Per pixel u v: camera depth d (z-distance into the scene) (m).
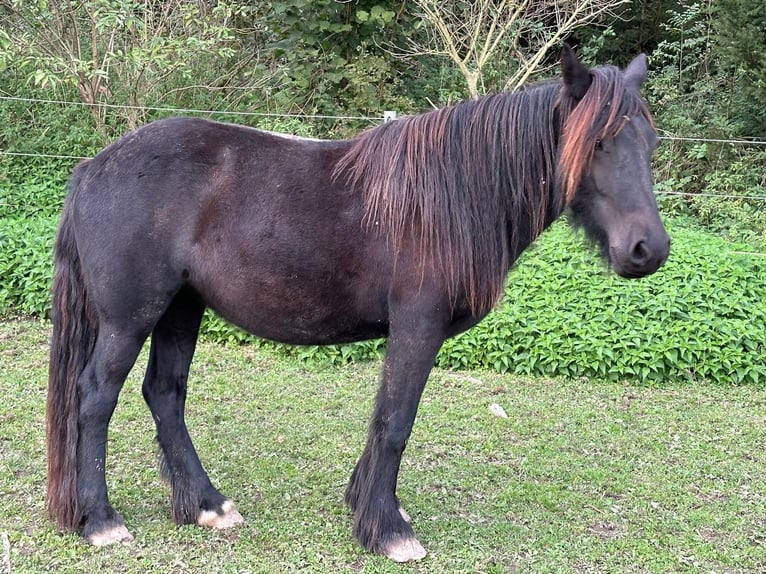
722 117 9.47
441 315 2.95
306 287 2.96
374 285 2.98
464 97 9.92
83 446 3.08
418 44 10.43
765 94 8.67
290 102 8.78
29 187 7.71
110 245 2.96
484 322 5.76
